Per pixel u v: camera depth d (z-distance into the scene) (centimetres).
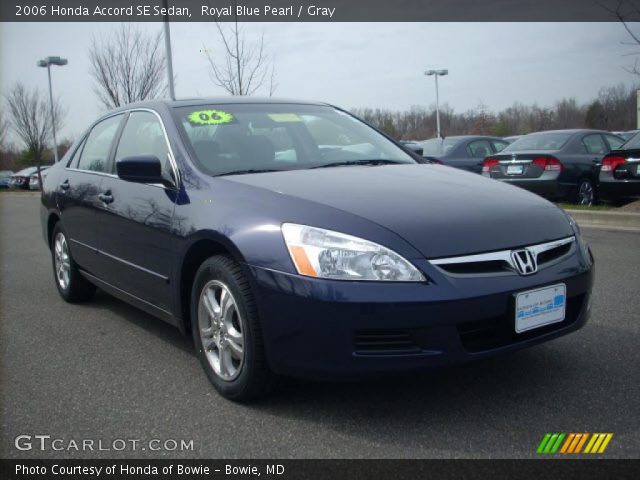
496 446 262
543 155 980
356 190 319
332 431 280
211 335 330
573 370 339
